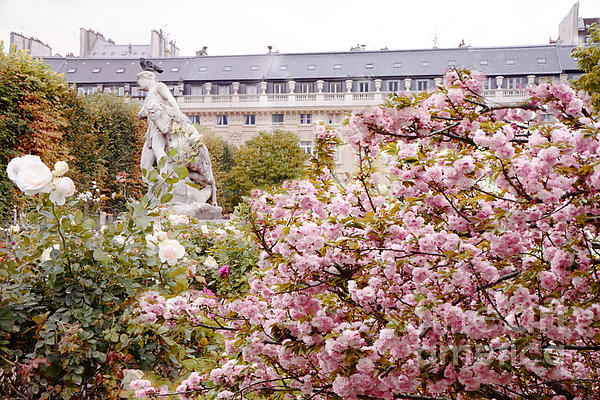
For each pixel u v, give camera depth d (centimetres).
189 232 627
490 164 212
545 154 196
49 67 1552
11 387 246
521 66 4662
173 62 5356
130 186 1616
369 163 262
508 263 219
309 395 227
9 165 270
